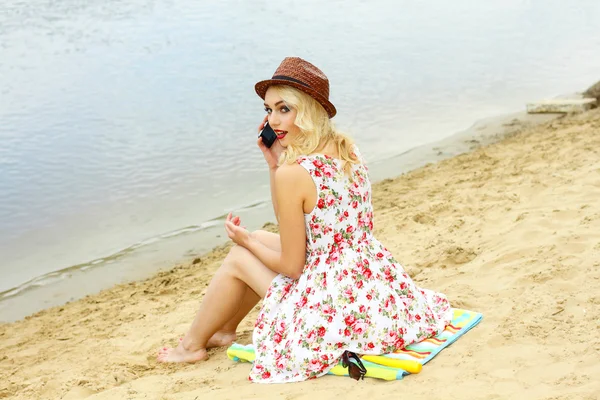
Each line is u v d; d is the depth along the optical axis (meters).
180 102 12.47
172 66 14.62
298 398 3.39
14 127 11.55
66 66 14.89
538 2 19.92
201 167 9.87
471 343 3.79
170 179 9.53
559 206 6.01
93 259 7.57
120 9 19.91
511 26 17.22
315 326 3.61
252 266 3.94
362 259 3.72
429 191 7.76
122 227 8.35
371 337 3.62
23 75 14.34
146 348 4.86
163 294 6.35
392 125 11.01
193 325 4.25
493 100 11.90
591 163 7.33
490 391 3.27
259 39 16.56
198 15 19.05
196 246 7.70
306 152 3.62
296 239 3.67
